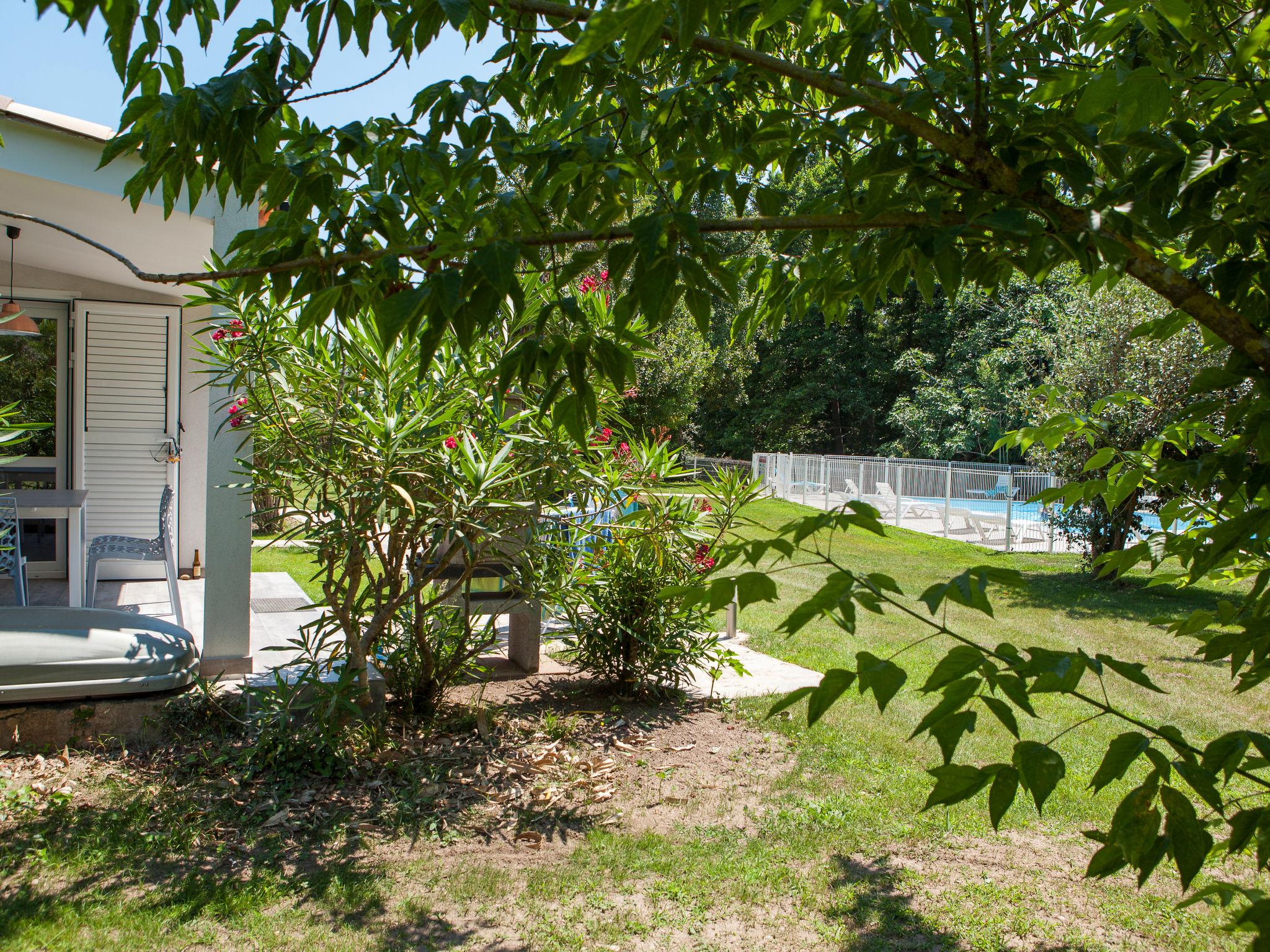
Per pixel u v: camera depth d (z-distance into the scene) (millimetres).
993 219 1573
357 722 4914
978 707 6281
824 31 2545
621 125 2307
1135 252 1606
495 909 3547
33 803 4152
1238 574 2229
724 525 5922
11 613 5023
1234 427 1715
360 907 3500
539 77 2215
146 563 9219
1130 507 12023
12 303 7152
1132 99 1410
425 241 2039
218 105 1733
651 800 4641
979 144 1620
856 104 1664
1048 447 2459
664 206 1838
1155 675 7898
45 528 8977
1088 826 4543
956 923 3570
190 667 5152
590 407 1654
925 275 2143
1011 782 1188
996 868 4066
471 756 5047
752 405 41156
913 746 5488
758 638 8398
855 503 1229
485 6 1737
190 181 1964
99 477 8945
